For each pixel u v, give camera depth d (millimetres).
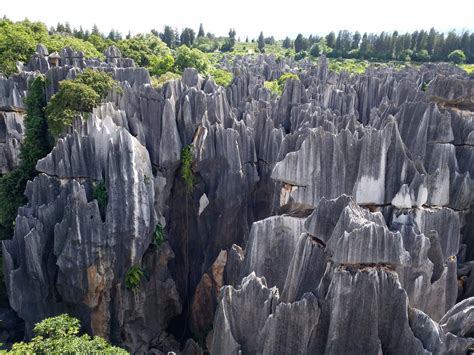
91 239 31297
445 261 28422
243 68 112062
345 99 57469
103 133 33281
